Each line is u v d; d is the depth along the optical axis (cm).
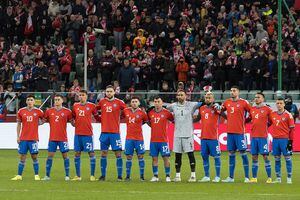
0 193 5538
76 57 11538
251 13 11469
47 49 11819
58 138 6562
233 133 6494
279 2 9881
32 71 11194
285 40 11194
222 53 10812
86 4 12412
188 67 10975
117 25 11988
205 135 6494
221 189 5797
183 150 6456
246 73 10675
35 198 5259
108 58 11081
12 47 12200
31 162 8281
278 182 6334
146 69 11025
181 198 5247
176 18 11719
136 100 6506
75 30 12006
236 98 6531
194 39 11481
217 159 6494
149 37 11619
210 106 6512
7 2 12925
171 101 9756
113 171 7375
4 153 9362
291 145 6325
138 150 6494
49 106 9919
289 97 9531
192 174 6481
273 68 10675
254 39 11006
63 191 5656
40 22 12419
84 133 6550
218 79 10788
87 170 7469
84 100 6575
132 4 12162
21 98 10025
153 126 6469
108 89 6550
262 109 6438
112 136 6519
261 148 6394
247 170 6462
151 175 7019
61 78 11619
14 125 9900
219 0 12100
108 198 5256
